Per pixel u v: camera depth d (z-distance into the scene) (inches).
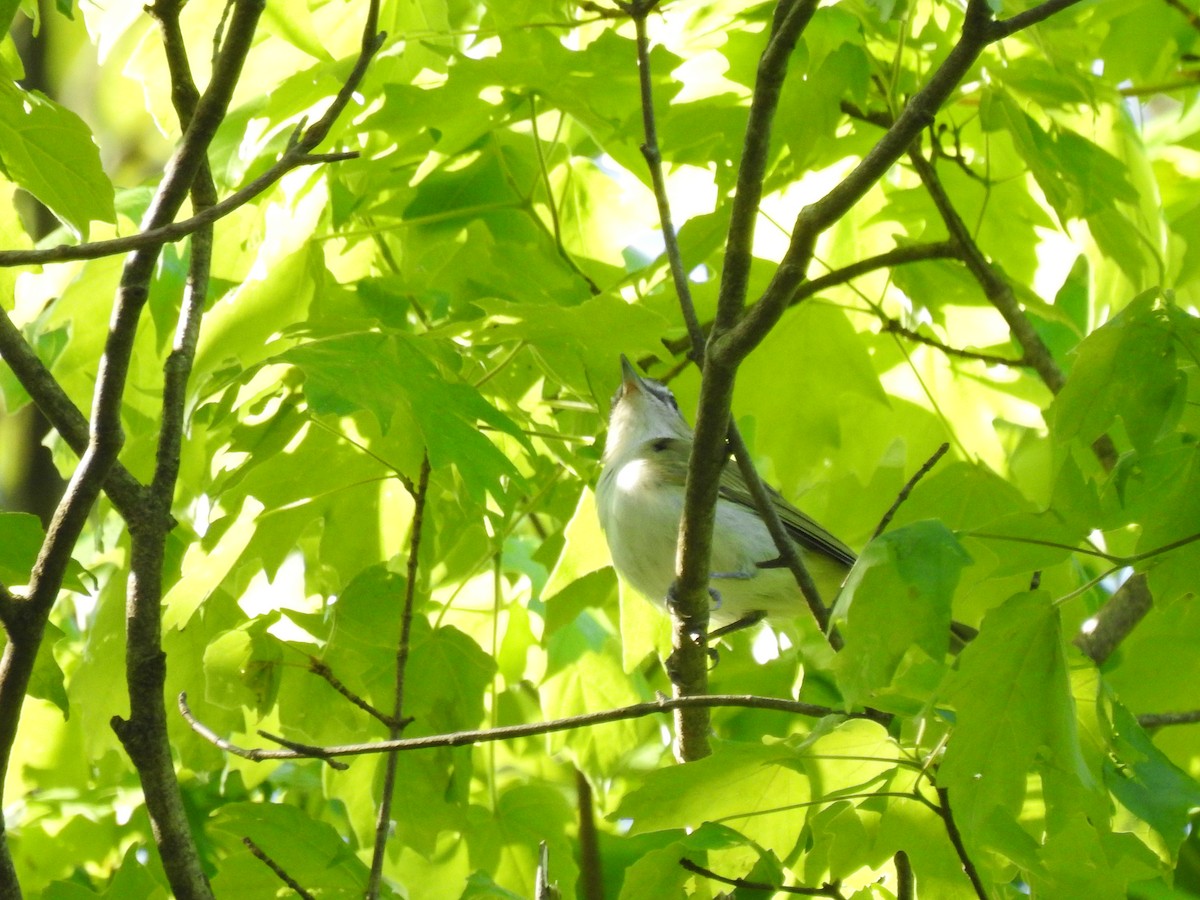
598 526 373.4
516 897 282.7
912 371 423.5
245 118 351.3
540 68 325.7
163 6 265.9
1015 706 214.8
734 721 442.9
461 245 385.4
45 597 236.1
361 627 322.7
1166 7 395.9
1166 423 229.1
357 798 353.4
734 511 401.1
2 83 247.3
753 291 382.0
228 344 333.7
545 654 405.4
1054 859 235.3
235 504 317.4
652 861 232.2
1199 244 406.3
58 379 363.6
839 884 247.9
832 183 407.5
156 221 247.1
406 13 360.8
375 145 362.0
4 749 233.0
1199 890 416.5
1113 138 385.4
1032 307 379.9
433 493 351.6
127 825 421.4
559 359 311.3
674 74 374.0
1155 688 366.9
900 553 204.2
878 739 232.4
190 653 344.8
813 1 232.4
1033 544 227.8
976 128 412.2
